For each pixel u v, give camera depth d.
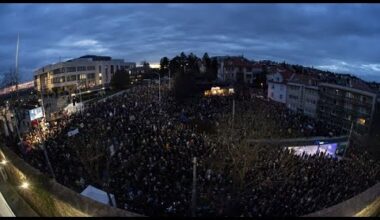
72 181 19.27
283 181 20.44
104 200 14.74
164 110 48.94
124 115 39.25
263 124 37.50
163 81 97.69
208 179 20.14
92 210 11.23
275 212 15.42
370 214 12.57
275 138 35.75
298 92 68.00
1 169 18.92
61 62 84.56
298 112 62.50
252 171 21.59
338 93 58.00
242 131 34.78
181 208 15.94
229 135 32.22
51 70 83.31
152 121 37.31
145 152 24.70
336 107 58.44
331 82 63.84
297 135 38.84
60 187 13.16
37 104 47.06
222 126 36.75
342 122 57.00
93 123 33.12
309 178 21.52
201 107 51.28
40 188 13.60
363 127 51.47
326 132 42.28
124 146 26.34
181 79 65.38
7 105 42.50
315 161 26.69
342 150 36.22
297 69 107.69
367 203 12.14
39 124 34.41
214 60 105.56
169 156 23.98
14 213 13.30
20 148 23.97
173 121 40.81
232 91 74.94
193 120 42.28
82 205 11.59
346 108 56.19
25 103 48.25
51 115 43.91
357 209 11.60
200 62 118.00
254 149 24.02
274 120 42.62
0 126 33.31
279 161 24.16
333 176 22.72
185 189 18.53
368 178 24.47
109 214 10.87
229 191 18.39
